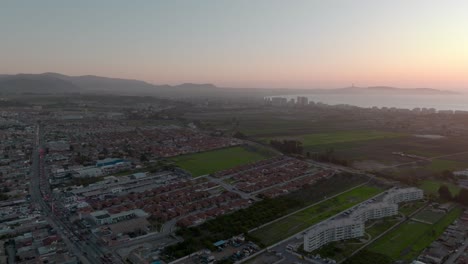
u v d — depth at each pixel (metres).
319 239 180.38
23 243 178.50
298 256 169.62
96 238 187.00
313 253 172.62
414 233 198.88
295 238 190.88
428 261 165.75
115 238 185.25
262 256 169.38
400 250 177.62
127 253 169.88
